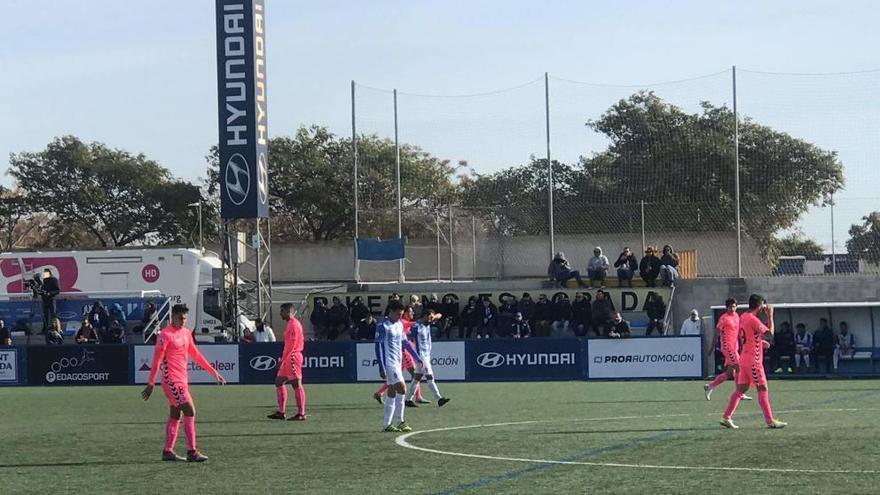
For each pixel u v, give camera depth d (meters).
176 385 14.93
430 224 45.53
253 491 12.23
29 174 73.69
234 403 26.00
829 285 38.38
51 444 17.70
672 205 40.78
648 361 32.16
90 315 41.03
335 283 52.94
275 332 44.12
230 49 39.75
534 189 42.22
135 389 32.12
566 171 42.44
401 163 55.53
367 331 37.84
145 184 73.62
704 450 14.90
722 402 23.50
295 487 12.45
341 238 67.81
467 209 42.81
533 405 23.56
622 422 19.31
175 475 13.67
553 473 13.03
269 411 23.53
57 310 45.03
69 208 73.38
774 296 38.69
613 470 13.16
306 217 67.75
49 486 13.02
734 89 39.62
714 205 40.34
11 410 24.97
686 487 11.78
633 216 41.06
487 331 38.06
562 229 41.78
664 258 39.00
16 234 74.00
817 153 39.31
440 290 40.69
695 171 40.66
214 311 47.97
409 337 23.81
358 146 42.53
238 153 39.81
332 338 39.06
